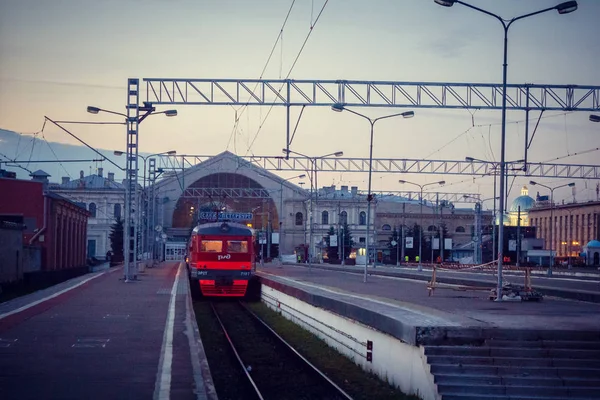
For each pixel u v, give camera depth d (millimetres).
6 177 54906
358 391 14195
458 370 12312
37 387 11164
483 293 27141
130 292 31391
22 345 15391
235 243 35656
